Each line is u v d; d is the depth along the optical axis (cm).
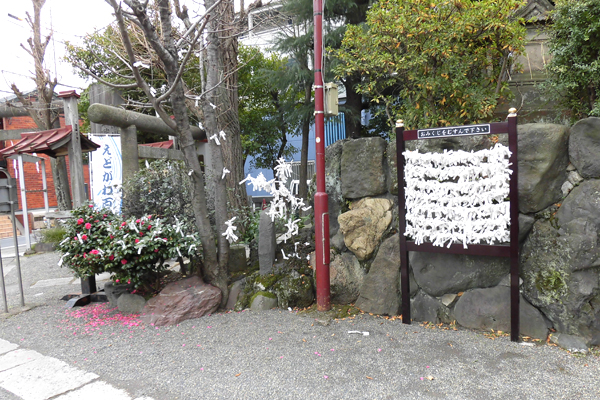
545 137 312
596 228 295
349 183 415
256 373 283
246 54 1023
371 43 468
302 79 859
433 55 425
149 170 560
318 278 394
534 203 318
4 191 467
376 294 387
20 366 317
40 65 912
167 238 411
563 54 432
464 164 332
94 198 747
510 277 321
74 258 409
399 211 361
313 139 1227
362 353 306
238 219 563
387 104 512
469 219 326
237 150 661
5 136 942
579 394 239
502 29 413
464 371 272
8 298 527
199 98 407
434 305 362
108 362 315
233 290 434
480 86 454
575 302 297
